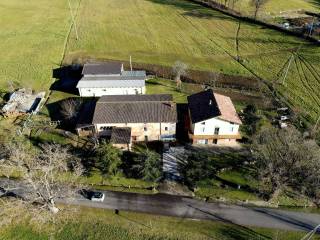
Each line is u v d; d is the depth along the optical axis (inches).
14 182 2593.5
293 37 4891.7
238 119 2805.1
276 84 3848.4
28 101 3481.8
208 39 4909.0
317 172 2269.9
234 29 5216.5
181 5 6181.1
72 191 2453.2
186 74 4033.0
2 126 3129.9
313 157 2267.5
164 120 2817.4
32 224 2297.0
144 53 4500.5
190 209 2405.3
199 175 2474.2
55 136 3009.4
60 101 3511.3
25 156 2709.2
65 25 5359.3
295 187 2541.8
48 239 2210.9
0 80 3865.7
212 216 2356.1
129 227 2278.5
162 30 5191.9
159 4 6245.1
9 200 2437.3
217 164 2716.5
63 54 4473.4
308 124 3174.2
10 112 3255.4
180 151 2839.6
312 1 6624.0
